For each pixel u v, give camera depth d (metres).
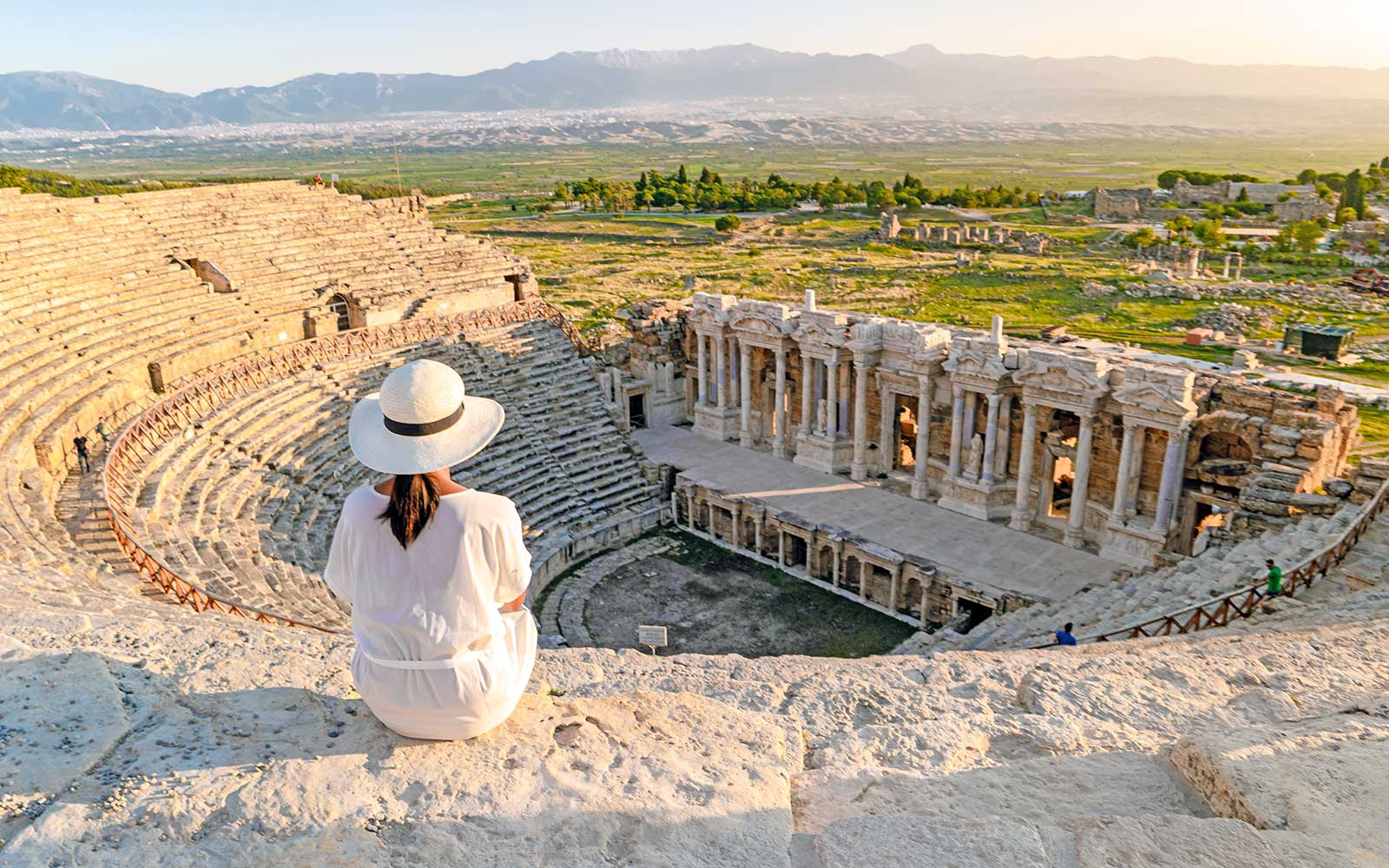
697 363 68.50
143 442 40.34
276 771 7.33
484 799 7.13
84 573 25.39
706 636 45.97
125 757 7.56
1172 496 45.06
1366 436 69.69
